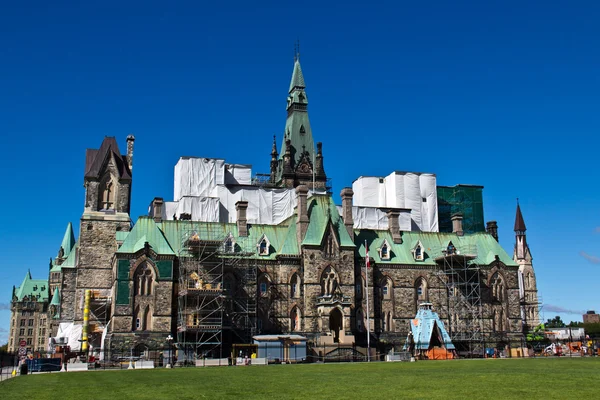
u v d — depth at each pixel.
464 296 116.00
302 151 172.00
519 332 117.56
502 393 38.38
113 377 58.16
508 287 118.75
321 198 113.56
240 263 104.88
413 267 115.94
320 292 105.75
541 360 82.94
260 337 94.19
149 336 96.44
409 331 112.38
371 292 111.25
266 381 49.84
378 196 151.38
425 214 149.62
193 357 95.62
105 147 112.69
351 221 112.81
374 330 109.81
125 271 97.88
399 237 119.56
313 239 107.94
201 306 98.06
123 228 108.88
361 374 56.91
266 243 108.31
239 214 110.06
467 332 113.81
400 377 52.00
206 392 41.19
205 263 101.81
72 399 37.88
